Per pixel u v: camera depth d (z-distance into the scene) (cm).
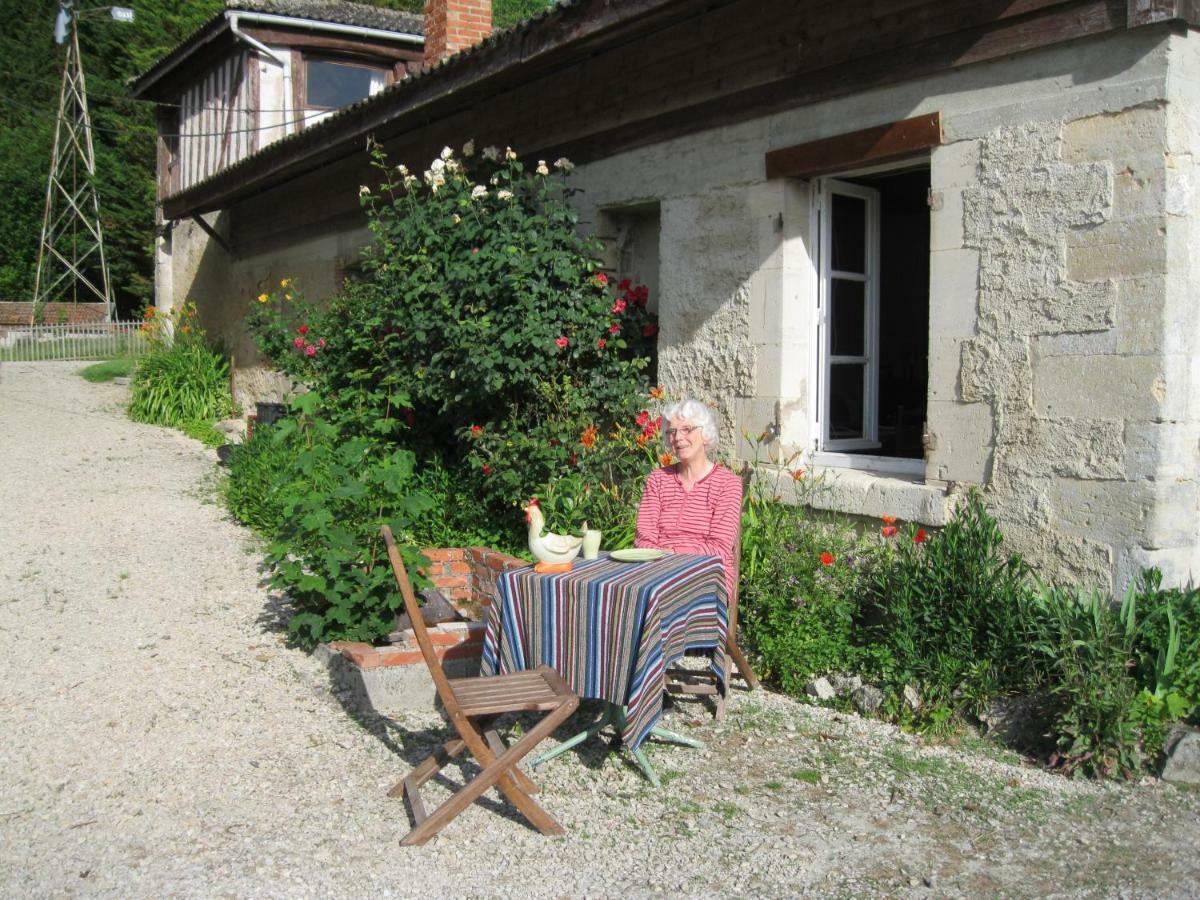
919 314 847
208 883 338
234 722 473
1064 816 389
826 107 592
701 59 671
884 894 336
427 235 777
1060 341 489
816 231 630
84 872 344
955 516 520
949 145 532
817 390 638
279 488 585
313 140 1029
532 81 827
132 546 789
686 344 685
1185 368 465
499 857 361
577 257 723
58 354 2114
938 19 533
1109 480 472
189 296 1752
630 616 402
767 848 367
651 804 402
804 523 576
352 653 505
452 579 659
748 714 496
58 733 457
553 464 681
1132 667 450
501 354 694
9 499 927
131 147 3134
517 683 397
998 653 473
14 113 3469
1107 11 466
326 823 382
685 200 686
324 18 1516
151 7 3219
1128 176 466
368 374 835
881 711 486
